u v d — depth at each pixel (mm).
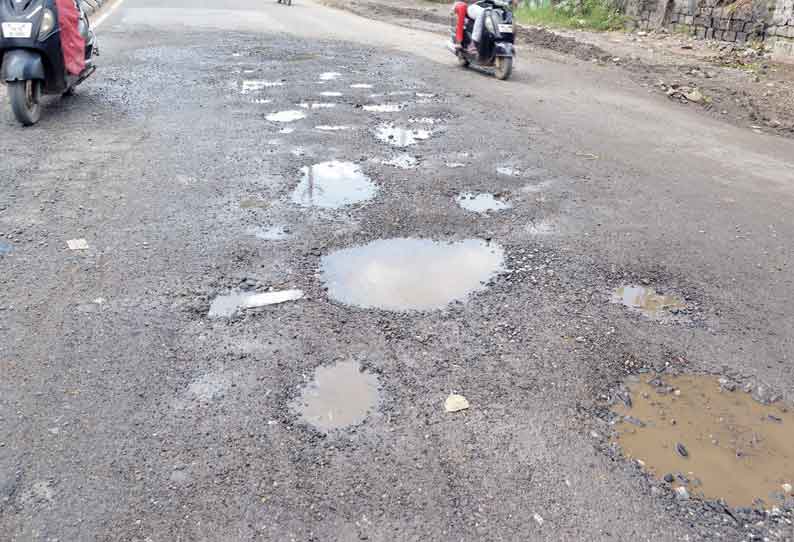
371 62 12039
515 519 2520
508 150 7184
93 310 3779
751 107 10117
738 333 3891
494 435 2955
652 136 8180
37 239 4586
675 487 2732
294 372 3328
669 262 4742
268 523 2455
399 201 5578
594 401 3229
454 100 9477
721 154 7551
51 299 3869
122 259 4367
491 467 2770
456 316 3900
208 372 3301
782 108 10125
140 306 3842
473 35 11422
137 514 2479
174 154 6469
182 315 3771
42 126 7188
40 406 3016
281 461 2756
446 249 4770
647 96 10672
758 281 4527
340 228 5004
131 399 3086
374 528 2451
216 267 4320
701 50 15477
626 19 19797
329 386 3238
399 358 3475
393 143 7219
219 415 3010
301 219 5121
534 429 3008
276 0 25016
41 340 3486
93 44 9180
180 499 2551
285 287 4129
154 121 7582
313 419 3014
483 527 2477
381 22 20125
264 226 4961
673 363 3576
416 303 4023
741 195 6203
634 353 3639
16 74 6793
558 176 6438
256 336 3607
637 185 6320
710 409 3230
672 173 6754
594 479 2740
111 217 4988
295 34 15062
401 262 4543
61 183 5602
